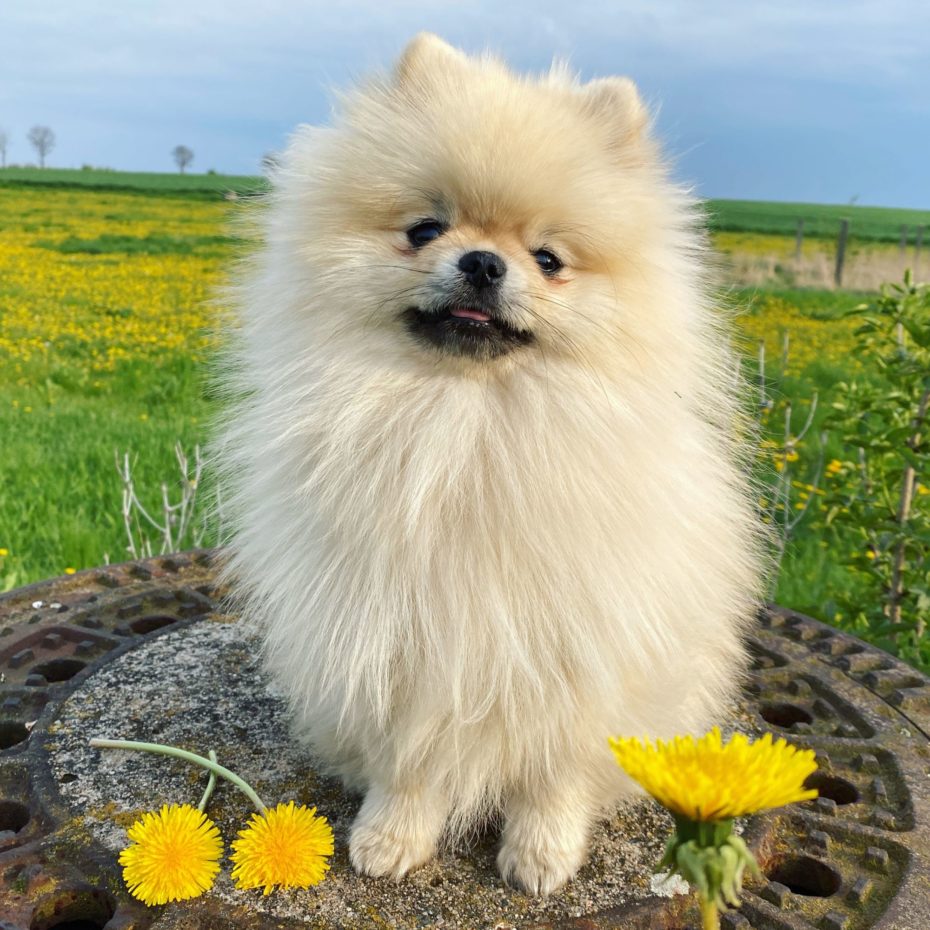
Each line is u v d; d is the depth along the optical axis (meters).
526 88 0.41
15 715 0.44
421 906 0.33
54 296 2.21
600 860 0.35
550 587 0.32
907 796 0.38
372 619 0.33
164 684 0.47
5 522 0.89
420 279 0.35
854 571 0.81
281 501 0.36
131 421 1.28
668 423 0.36
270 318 0.38
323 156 0.39
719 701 0.43
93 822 0.36
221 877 0.33
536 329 0.35
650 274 0.38
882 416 0.73
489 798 0.37
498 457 0.33
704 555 0.36
